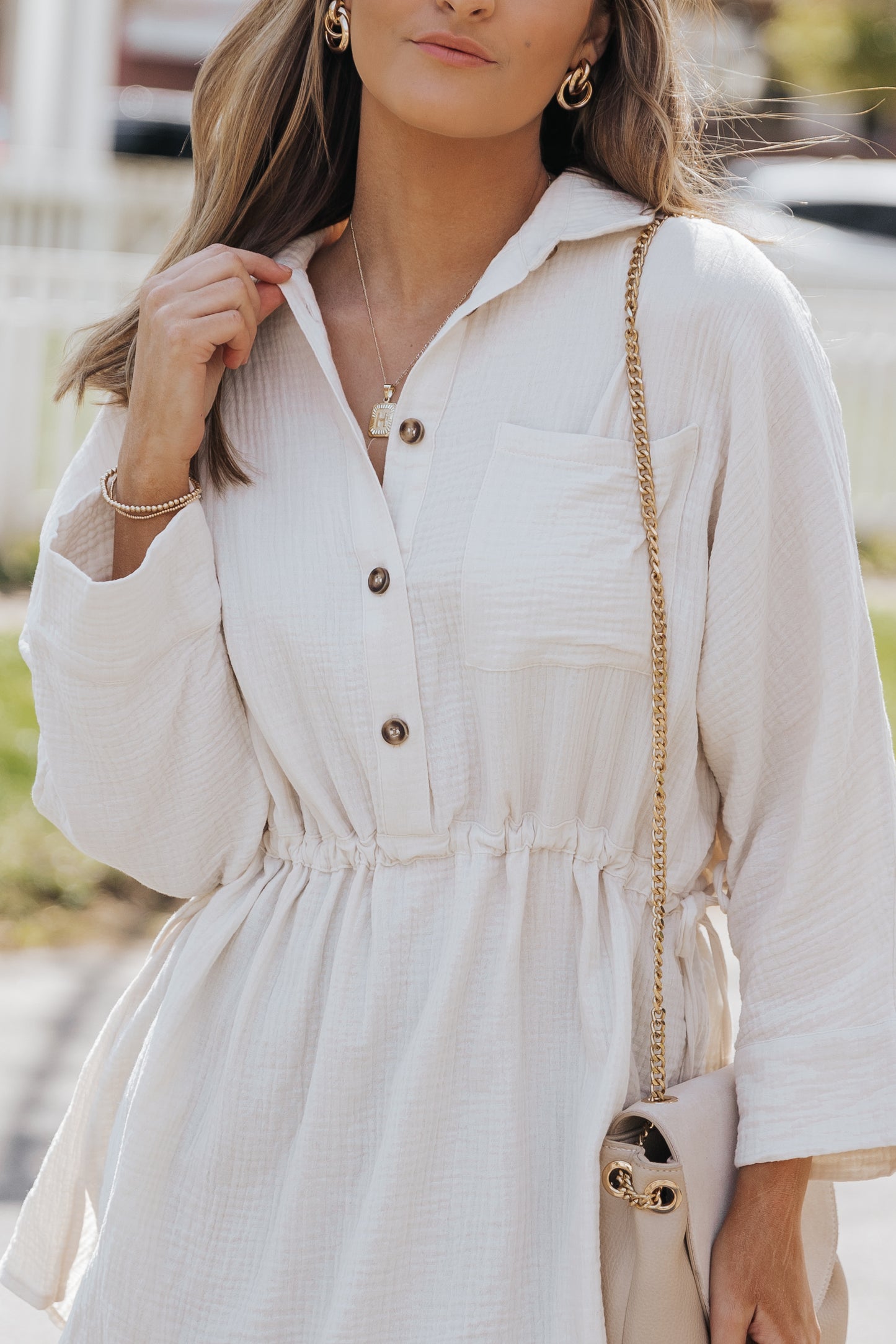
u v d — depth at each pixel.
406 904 1.59
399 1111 1.53
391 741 1.57
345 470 1.63
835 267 11.92
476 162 1.64
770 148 2.07
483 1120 1.54
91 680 1.61
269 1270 1.56
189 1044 1.66
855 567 1.60
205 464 1.71
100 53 11.38
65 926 4.55
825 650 1.57
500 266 1.60
